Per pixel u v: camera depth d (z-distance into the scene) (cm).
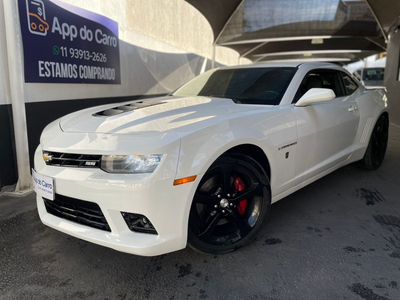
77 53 462
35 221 293
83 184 188
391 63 898
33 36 381
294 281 202
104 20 520
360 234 261
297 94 288
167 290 196
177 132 193
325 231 267
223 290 195
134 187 178
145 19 710
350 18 980
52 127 240
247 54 1455
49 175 203
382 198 337
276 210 309
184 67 968
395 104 851
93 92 518
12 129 364
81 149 194
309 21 973
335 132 318
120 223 188
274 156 244
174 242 193
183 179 187
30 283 204
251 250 238
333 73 353
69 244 253
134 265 223
